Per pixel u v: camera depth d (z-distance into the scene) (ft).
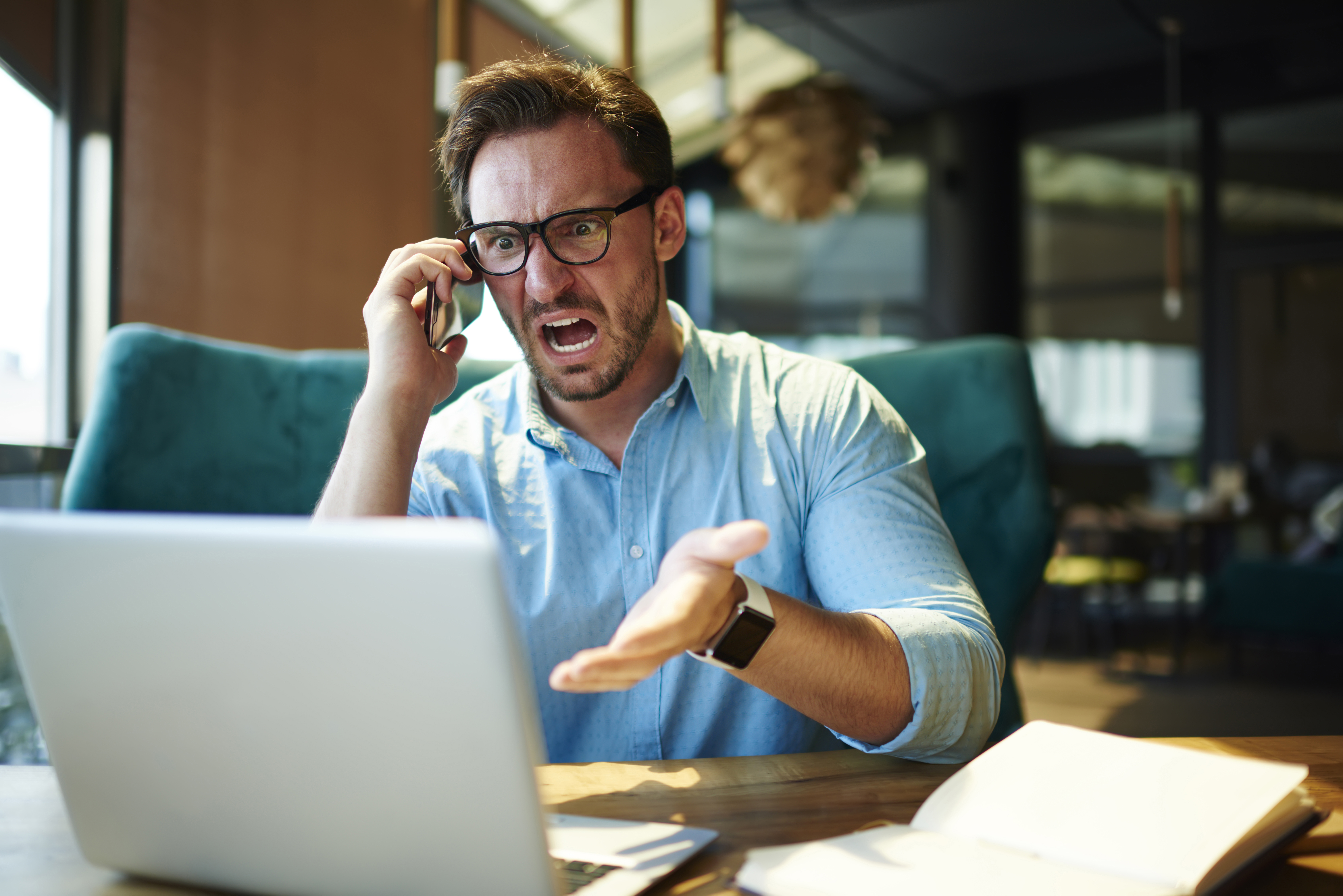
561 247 3.38
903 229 25.70
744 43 22.17
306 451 4.90
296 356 5.08
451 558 1.42
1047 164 24.50
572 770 2.52
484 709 1.47
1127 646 18.35
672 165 3.67
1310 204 21.54
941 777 2.41
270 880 1.73
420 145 11.53
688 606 2.04
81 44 7.31
